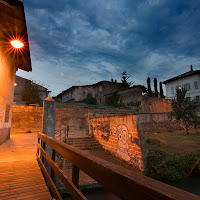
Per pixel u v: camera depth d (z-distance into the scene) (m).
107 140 7.83
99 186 4.70
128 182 0.64
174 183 5.59
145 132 15.59
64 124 13.74
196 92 25.02
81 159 1.13
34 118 12.90
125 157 6.33
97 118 9.05
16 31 4.79
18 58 7.26
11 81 7.32
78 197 1.07
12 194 2.20
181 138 11.84
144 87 26.45
